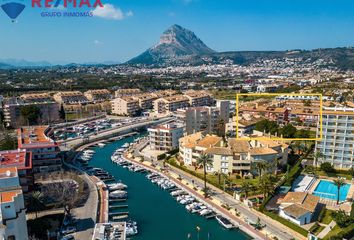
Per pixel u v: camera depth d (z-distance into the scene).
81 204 131.00
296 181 156.88
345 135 167.12
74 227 111.00
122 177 171.00
